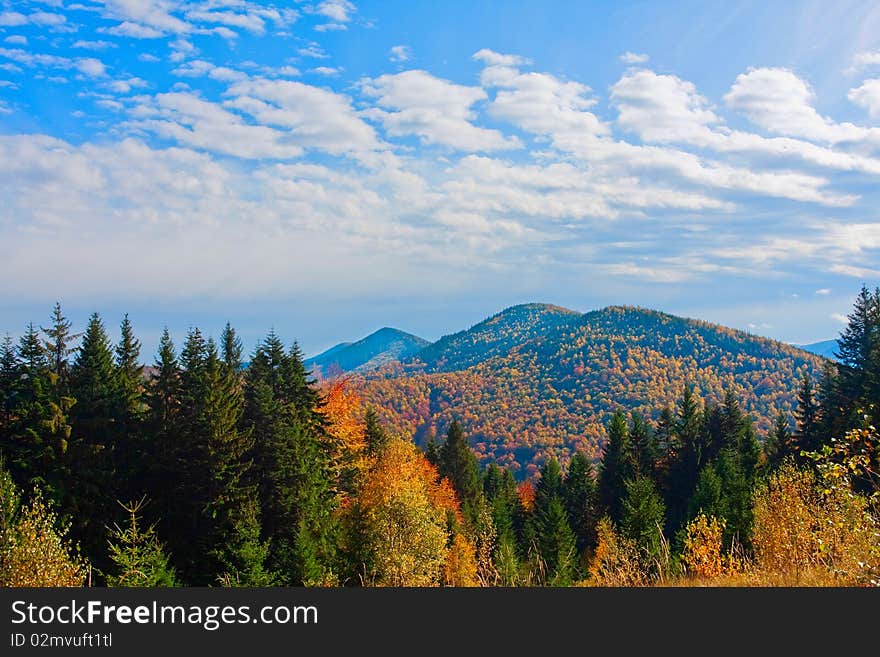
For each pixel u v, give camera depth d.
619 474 64.56
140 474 37.28
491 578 24.53
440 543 38.78
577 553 52.06
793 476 22.11
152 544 27.45
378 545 37.12
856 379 52.25
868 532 11.84
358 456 56.06
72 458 34.62
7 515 24.02
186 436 36.62
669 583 15.43
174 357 43.81
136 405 41.38
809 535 14.12
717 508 44.78
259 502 36.59
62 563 23.11
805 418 59.12
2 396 37.72
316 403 48.06
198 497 34.44
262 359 47.94
